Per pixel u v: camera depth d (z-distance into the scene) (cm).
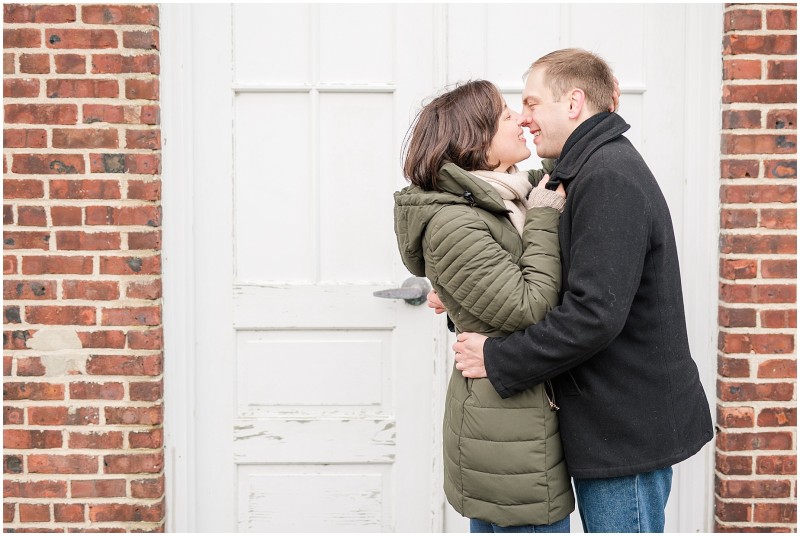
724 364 262
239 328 274
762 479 262
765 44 257
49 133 254
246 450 277
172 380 268
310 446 278
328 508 279
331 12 271
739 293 260
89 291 256
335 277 275
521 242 188
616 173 177
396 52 272
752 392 261
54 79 253
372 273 275
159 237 259
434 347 274
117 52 253
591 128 189
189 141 267
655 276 184
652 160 272
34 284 255
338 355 276
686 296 270
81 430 258
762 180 259
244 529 279
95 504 260
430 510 279
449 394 201
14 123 253
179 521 270
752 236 259
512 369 180
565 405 189
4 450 258
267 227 274
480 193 181
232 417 276
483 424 187
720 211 265
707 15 265
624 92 271
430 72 272
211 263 273
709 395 269
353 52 272
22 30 252
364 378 276
